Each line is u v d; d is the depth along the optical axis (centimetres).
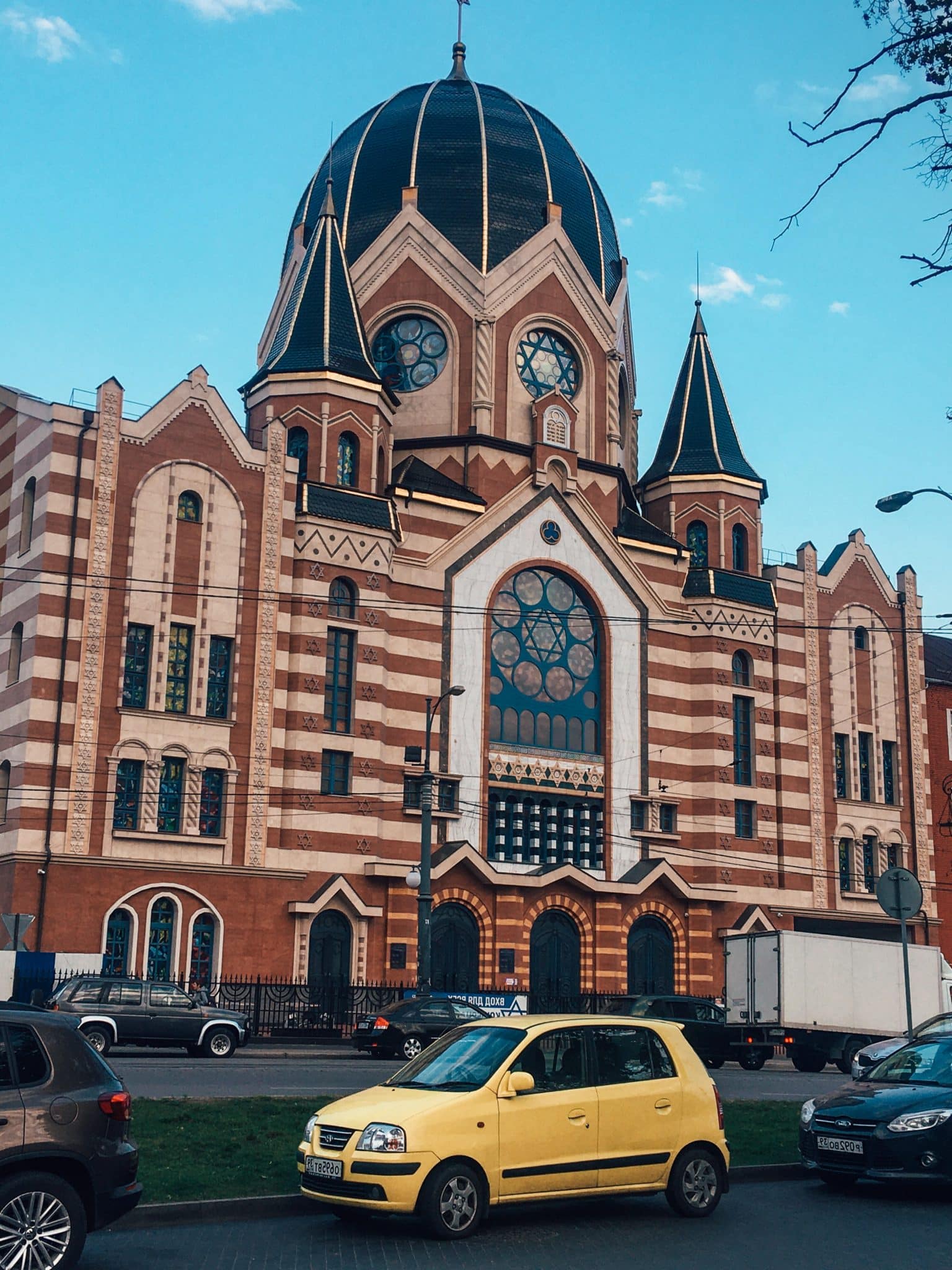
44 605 4731
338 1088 2806
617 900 5766
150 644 4931
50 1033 1380
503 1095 1638
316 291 5894
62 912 4603
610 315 6738
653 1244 1591
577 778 5900
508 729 5812
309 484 5403
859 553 6831
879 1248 1589
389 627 5550
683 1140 1748
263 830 5025
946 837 6962
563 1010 5422
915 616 6925
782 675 6419
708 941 5956
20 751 4662
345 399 5709
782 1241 1622
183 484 5075
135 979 3828
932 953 4647
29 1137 1317
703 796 6128
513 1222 1692
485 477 6100
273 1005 4856
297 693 5197
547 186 6794
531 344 6544
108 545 4881
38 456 4931
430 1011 4125
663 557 6344
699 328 7000
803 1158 2000
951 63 1584
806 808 6347
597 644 6109
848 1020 4384
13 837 4594
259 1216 1683
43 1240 1298
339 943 5159
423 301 6469
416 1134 1571
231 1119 2164
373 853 5269
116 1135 1380
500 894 5516
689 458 6694
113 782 4762
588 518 6206
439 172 6662
